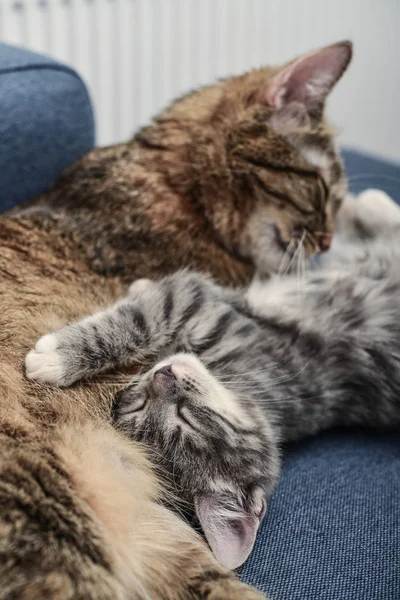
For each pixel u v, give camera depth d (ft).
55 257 1.57
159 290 1.53
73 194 1.65
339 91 3.17
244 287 1.72
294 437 1.56
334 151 1.78
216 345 1.52
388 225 1.86
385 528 1.37
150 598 1.23
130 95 2.47
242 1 2.58
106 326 1.45
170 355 1.52
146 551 1.30
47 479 1.23
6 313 1.46
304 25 2.82
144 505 1.35
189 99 1.75
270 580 1.28
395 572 1.30
